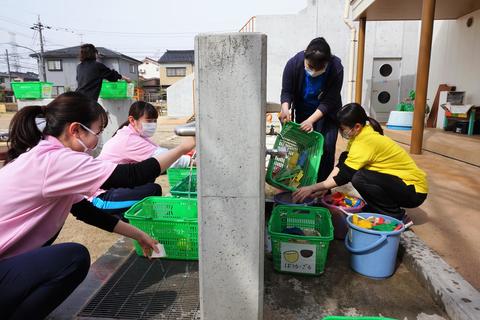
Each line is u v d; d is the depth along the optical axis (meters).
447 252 2.32
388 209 2.65
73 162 1.46
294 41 10.11
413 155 5.50
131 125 3.12
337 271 2.23
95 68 5.29
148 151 3.05
